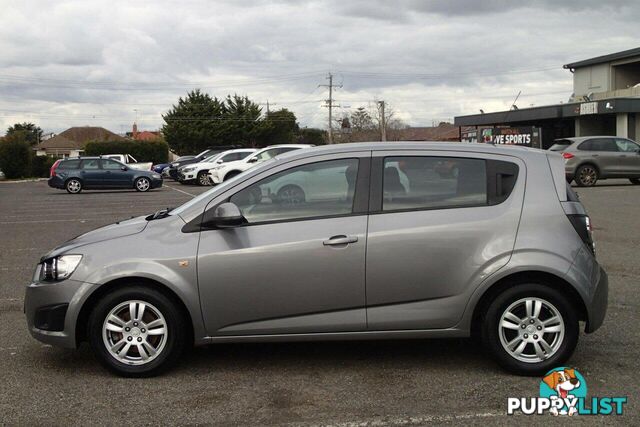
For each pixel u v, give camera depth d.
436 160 4.82
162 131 72.69
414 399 4.25
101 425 3.90
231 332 4.64
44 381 4.65
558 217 4.69
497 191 4.75
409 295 4.63
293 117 83.00
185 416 4.02
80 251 4.69
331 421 3.92
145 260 4.59
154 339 4.68
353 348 5.34
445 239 4.61
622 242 10.23
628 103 35.34
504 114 42.81
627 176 21.39
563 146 21.86
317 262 4.59
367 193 4.73
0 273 8.75
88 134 103.19
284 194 4.75
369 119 78.00
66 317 4.59
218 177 27.39
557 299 4.57
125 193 26.12
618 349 5.20
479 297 4.61
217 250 4.60
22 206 20.39
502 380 4.58
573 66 47.16
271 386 4.51
